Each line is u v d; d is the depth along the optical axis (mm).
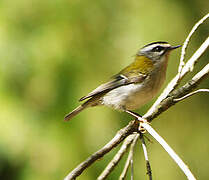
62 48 11211
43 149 10609
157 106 6414
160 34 11914
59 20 11453
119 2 12070
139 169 11617
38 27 11312
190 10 12891
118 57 11617
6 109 10641
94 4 11859
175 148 12602
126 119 11125
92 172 10414
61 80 11047
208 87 13211
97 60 11477
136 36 11766
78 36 11492
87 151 10664
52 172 10484
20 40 11094
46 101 10961
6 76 10867
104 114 10992
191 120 12977
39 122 10766
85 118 10891
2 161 10547
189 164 12539
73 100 10922
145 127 5844
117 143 6281
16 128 10562
